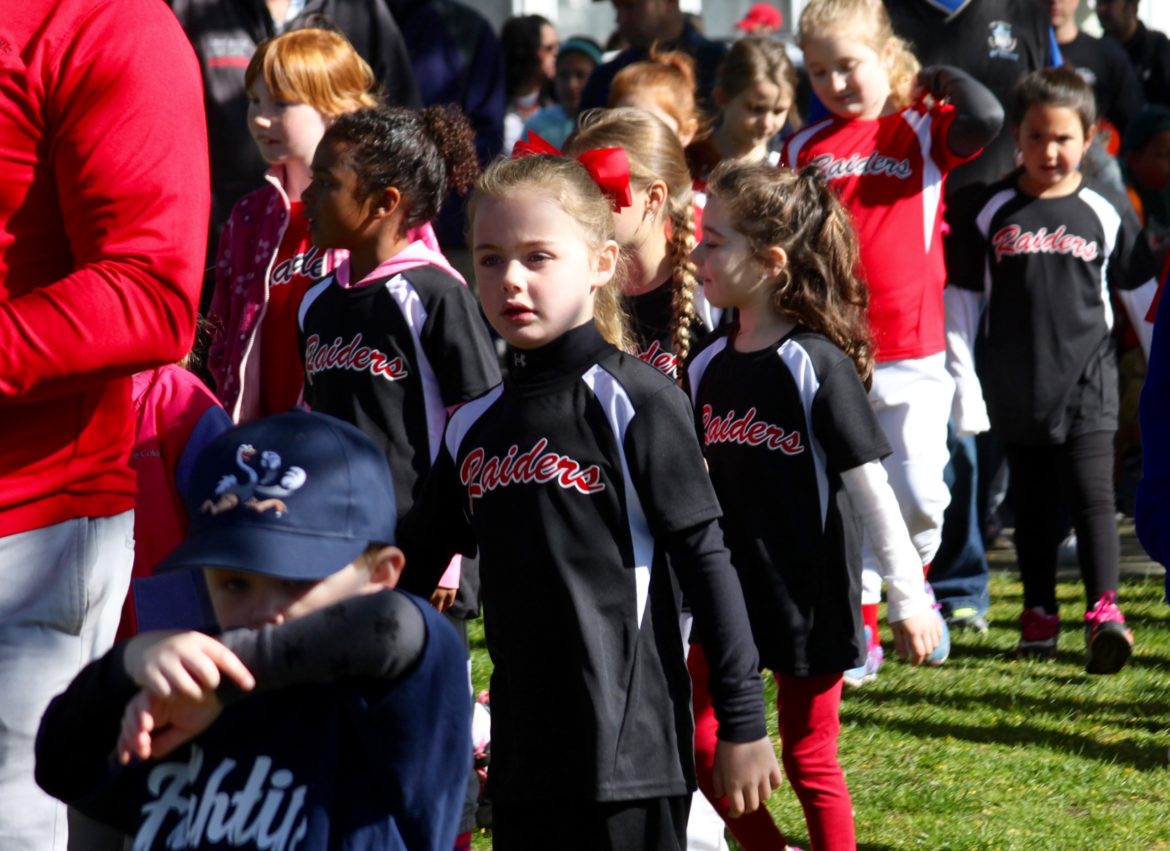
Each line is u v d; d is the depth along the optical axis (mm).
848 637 14078
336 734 7711
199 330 18203
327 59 17875
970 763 18109
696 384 14945
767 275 14328
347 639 7332
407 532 11883
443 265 15125
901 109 21953
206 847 7672
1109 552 21812
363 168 14992
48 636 10312
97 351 9703
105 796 7980
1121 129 34562
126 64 10047
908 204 21094
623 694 10859
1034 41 26281
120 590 10867
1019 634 23969
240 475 7855
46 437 10227
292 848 7555
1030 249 22438
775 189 14344
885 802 16891
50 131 10016
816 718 14156
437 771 7715
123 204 9945
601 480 10977
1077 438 22203
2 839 10195
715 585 11023
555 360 11234
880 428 14070
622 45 42031
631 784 10734
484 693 17953
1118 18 39344
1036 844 15703
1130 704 20422
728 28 56656
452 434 11680
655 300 15547
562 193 11281
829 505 14047
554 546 10969
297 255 17203
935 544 21281
